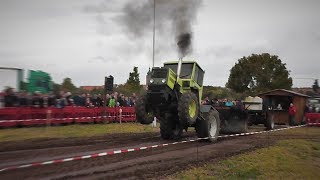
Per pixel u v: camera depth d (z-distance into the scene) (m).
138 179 8.08
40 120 17.97
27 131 15.80
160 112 14.25
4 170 7.99
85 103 21.30
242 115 19.05
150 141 14.10
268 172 10.12
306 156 13.18
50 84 20.31
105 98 21.47
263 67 53.94
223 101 20.33
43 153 10.51
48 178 7.69
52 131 16.19
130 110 23.53
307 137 18.42
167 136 14.82
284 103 28.00
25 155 10.10
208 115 14.45
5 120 16.67
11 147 11.48
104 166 9.15
